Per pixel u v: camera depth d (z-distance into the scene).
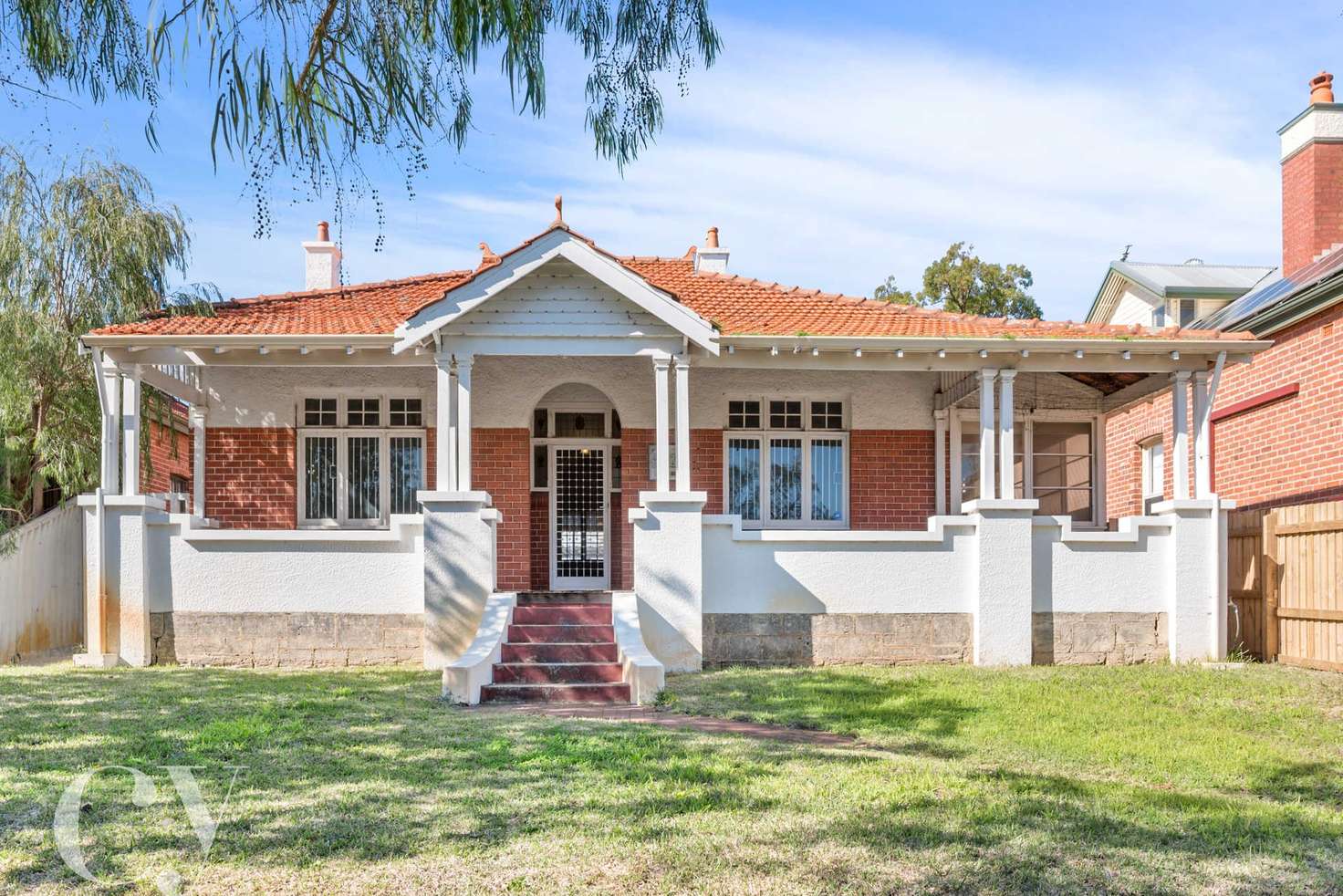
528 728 8.87
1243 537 13.85
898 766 7.61
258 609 12.88
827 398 15.48
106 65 5.78
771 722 9.62
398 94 5.84
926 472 15.33
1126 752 8.38
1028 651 12.93
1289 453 15.73
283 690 10.68
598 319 12.77
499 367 14.97
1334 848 5.99
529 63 5.86
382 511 15.15
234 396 15.06
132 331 12.91
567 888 5.21
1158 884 5.35
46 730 8.37
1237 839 6.04
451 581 12.55
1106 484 17.08
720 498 15.14
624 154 6.36
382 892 5.12
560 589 15.60
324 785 6.86
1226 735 9.01
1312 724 9.52
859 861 5.57
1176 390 13.52
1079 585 13.20
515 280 12.45
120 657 12.75
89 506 12.82
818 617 12.98
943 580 13.09
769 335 12.86
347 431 15.20
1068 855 5.72
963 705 10.18
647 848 5.74
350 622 12.88
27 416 15.45
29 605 14.66
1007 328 13.51
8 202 14.81
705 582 12.91
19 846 5.62
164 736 8.13
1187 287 20.58
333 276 17.53
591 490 15.74
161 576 12.92
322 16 5.67
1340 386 14.42
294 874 5.32
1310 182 17.91
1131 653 13.17
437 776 7.13
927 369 13.37
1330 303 14.41
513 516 14.88
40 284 14.81
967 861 5.59
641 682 10.57
